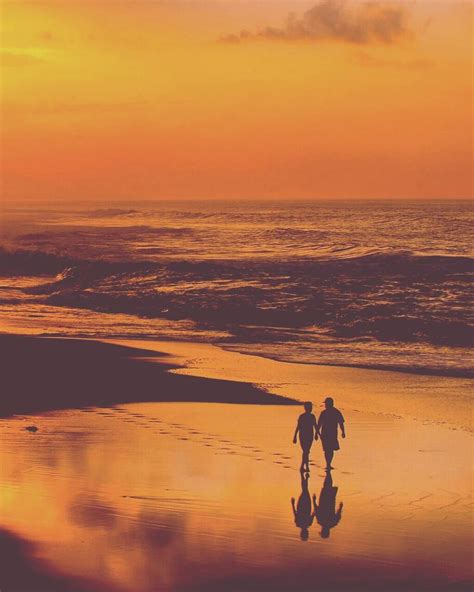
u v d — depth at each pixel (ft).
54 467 63.16
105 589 40.86
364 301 187.32
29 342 133.90
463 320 166.61
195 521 51.29
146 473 62.03
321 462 68.28
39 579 41.91
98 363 117.29
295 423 82.53
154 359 123.03
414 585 42.19
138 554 45.42
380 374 115.14
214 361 123.65
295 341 149.69
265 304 183.93
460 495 58.85
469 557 46.14
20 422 80.48
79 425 79.20
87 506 53.57
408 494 59.11
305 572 43.62
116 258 301.43
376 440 76.69
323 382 107.96
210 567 43.96
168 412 86.48
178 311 180.55
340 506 55.77
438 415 88.28
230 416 85.05
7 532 48.26
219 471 63.82
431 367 122.62
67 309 189.47
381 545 47.93
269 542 47.96
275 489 59.47
